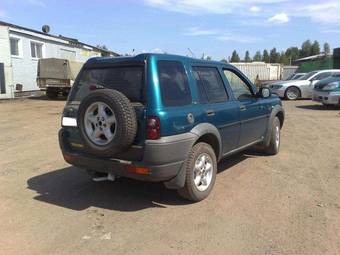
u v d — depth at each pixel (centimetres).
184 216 499
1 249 416
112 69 529
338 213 505
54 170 714
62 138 566
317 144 936
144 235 446
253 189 600
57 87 2338
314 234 445
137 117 483
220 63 638
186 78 542
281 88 2245
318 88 1777
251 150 858
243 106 655
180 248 415
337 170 705
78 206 536
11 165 751
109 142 482
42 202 551
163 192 589
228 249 412
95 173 593
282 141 973
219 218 491
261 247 416
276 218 489
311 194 577
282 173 686
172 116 491
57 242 430
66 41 2931
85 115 499
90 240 434
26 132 1147
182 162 507
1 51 2238
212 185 571
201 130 532
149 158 479
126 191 596
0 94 2250
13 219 493
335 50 4025
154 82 489
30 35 2483
